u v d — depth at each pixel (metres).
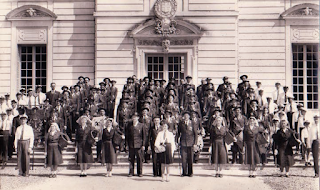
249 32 18.97
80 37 19.36
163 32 18.41
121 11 18.69
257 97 15.71
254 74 18.84
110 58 18.69
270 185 11.10
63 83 19.33
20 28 19.44
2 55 19.45
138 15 18.62
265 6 18.98
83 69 19.31
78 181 11.50
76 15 19.36
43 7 19.30
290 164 12.16
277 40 18.91
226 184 11.14
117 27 18.70
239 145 12.56
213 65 18.44
